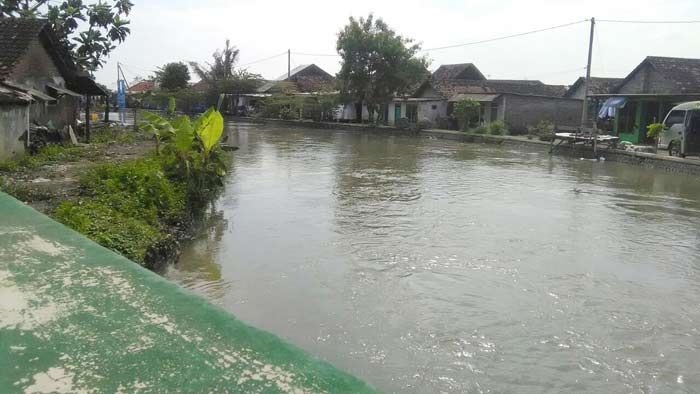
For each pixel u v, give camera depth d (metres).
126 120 33.53
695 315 6.21
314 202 12.12
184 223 9.22
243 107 54.41
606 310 6.29
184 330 2.04
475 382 4.74
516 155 23.61
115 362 1.79
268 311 6.09
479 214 11.12
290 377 1.70
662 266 7.96
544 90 41.38
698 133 19.25
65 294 2.41
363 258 8.02
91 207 7.62
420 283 7.04
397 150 25.17
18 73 15.45
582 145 23.17
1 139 12.73
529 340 5.52
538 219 10.82
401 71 38.12
